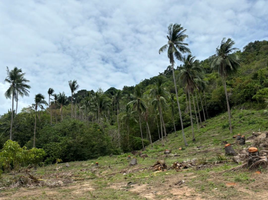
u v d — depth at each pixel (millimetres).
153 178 10352
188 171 10805
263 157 8234
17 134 38219
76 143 33344
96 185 10773
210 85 56969
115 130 47750
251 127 26672
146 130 51469
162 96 35125
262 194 5641
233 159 10742
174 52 27109
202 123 45969
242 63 61844
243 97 42594
